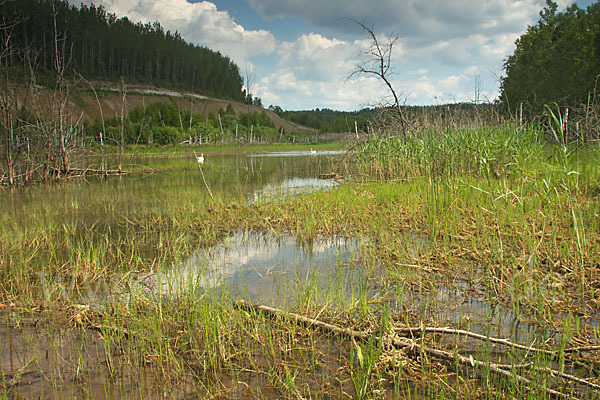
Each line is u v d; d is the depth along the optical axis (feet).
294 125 456.04
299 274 18.07
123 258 21.15
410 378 10.44
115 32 365.61
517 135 34.65
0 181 51.49
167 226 28.30
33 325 13.89
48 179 58.03
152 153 133.28
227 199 37.29
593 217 20.97
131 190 46.73
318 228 26.02
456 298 15.05
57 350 12.28
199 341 12.42
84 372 11.11
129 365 11.37
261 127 280.51
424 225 24.32
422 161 39.52
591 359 10.75
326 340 12.46
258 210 32.14
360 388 9.76
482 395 9.68
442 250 19.74
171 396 10.09
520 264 16.94
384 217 26.40
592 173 28.76
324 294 15.57
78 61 317.63
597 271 16.07
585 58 83.97
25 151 59.82
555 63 96.84
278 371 10.89
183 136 177.27
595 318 13.11
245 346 12.21
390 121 52.08
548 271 16.66
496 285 15.75
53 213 32.86
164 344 12.29
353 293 15.44
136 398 9.98
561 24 112.68
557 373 9.90
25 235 24.20
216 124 244.42
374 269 18.37
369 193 35.55
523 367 10.12
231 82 470.39
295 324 13.03
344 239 23.73
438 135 40.04
